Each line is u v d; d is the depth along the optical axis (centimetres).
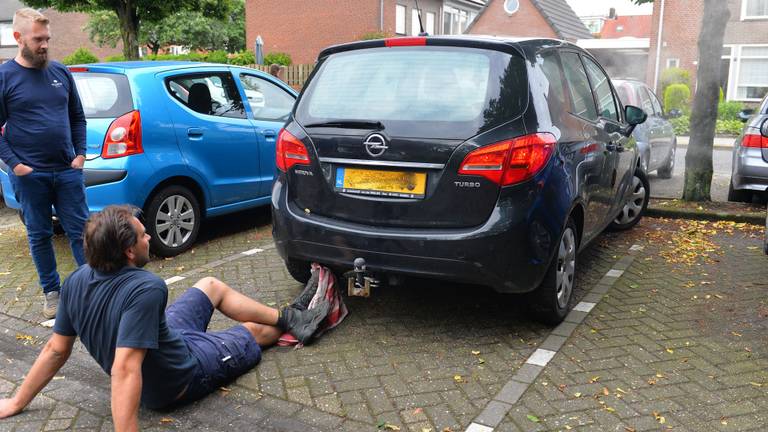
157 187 548
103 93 534
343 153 374
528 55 375
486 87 359
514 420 296
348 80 393
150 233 543
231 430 292
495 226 345
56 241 612
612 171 493
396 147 359
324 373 343
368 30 2861
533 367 347
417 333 393
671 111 948
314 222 384
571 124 402
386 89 377
